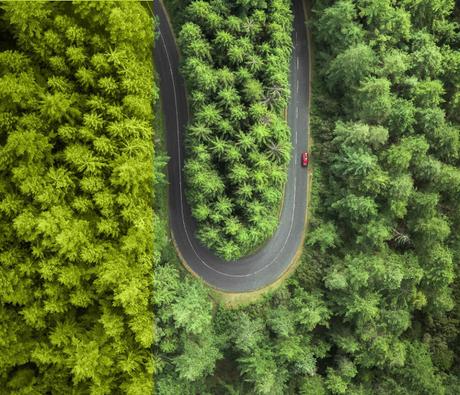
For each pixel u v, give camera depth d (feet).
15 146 106.83
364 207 147.64
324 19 152.05
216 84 139.44
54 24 109.70
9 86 105.40
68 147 114.42
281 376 149.38
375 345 151.84
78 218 117.50
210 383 158.81
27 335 117.39
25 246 115.96
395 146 149.69
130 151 119.03
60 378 119.55
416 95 151.43
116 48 114.52
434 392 153.17
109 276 115.34
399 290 155.74
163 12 158.51
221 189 143.95
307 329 154.92
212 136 143.95
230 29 138.92
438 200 155.94
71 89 115.55
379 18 147.74
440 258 153.99
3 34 113.91
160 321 134.31
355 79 152.56
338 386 151.84
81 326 122.83
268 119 144.15
